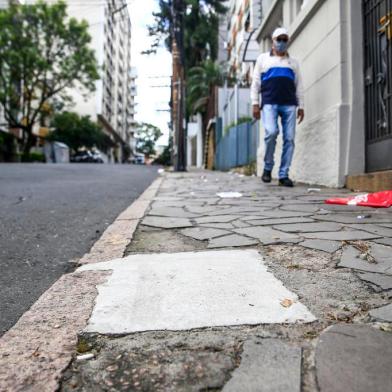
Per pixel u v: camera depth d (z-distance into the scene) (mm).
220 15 30734
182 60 14641
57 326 1518
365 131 5566
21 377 1211
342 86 5641
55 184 7879
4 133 29891
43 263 2516
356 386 1104
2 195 5922
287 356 1263
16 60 28578
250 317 1539
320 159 6285
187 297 1741
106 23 58781
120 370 1233
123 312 1615
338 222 3277
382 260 2207
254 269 2098
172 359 1278
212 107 22109
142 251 2582
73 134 44750
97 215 4227
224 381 1156
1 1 31109
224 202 4676
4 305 1853
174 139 15258
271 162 7020
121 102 80500
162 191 6297
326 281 1906
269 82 6340
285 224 3238
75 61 31000
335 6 5793
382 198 4148
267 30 10227
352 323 1472
